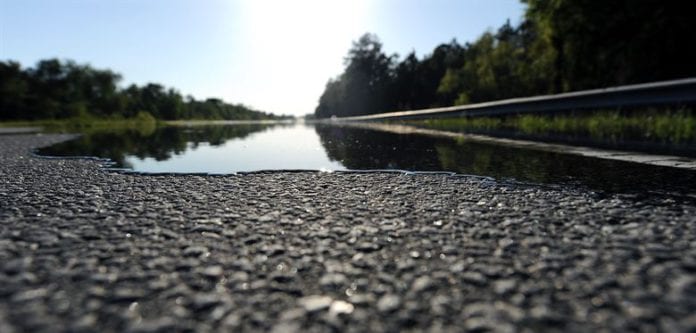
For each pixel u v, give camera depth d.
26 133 14.88
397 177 3.57
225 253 1.72
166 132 16.36
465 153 5.39
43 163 4.84
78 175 3.87
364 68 65.19
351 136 10.79
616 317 1.15
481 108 11.92
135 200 2.74
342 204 2.56
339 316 1.21
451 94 34.88
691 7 9.66
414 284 1.40
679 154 4.42
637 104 6.21
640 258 1.57
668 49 10.04
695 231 1.88
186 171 4.12
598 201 2.51
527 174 3.55
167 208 2.51
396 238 1.89
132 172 4.04
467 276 1.45
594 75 12.58
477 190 2.92
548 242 1.79
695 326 1.09
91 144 8.52
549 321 1.15
